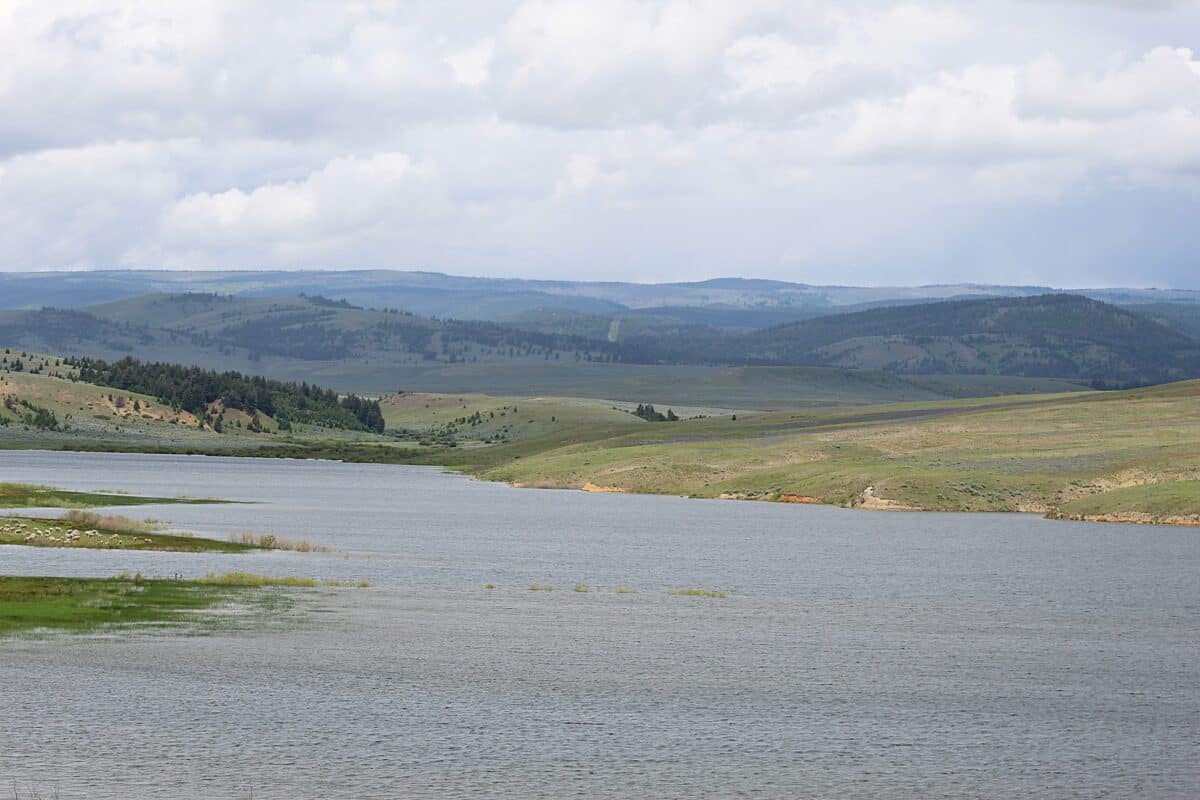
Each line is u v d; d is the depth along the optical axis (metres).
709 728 49.03
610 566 111.44
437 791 40.38
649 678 57.97
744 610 82.44
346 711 50.09
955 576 105.75
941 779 42.78
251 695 52.22
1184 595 93.44
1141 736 48.75
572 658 62.38
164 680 54.38
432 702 52.06
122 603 73.81
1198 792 41.72
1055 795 41.28
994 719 51.28
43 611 69.62
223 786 40.34
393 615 74.44
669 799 40.16
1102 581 102.38
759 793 40.97
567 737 47.22
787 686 56.97
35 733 45.56
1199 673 61.47
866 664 62.75
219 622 69.12
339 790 40.25
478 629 70.44
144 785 40.19
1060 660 64.81
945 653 66.50
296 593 82.75
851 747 46.69
